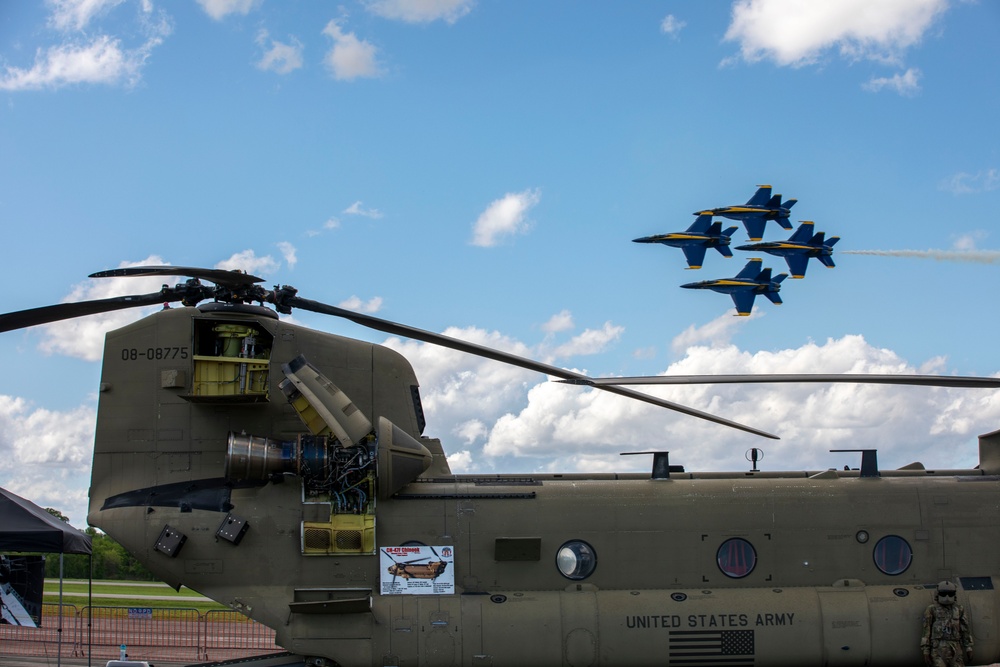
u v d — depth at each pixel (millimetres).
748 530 15922
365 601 14555
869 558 16016
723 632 15141
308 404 15328
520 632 14867
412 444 15625
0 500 16047
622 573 15656
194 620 31875
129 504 15336
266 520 15156
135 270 14383
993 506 16391
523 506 15773
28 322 15477
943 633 15180
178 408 15773
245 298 16047
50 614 32906
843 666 15359
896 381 15969
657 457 16703
